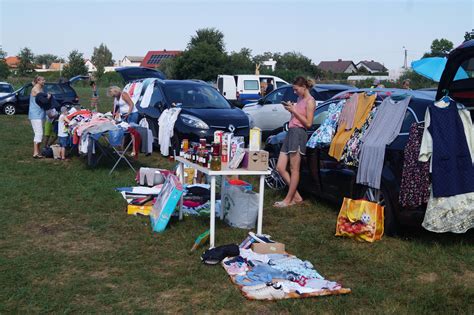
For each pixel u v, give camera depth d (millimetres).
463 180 5105
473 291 4262
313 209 6867
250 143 5375
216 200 6832
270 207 6984
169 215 5797
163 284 4336
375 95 6164
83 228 5926
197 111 10477
